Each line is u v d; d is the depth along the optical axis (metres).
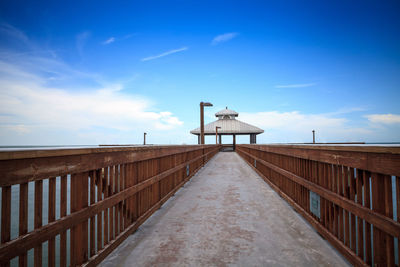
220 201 5.38
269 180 7.32
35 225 1.78
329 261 2.67
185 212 4.57
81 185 2.33
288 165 5.25
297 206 4.50
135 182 3.70
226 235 3.45
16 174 1.61
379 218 2.03
